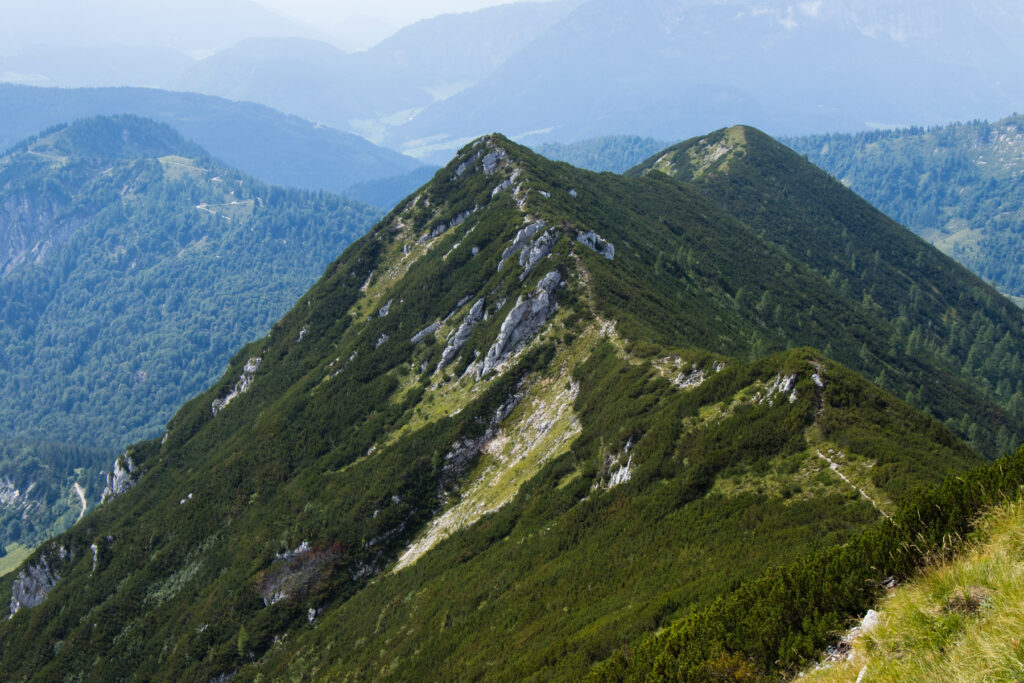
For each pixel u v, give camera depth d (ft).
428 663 286.25
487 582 316.19
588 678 160.86
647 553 262.47
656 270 626.23
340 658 342.03
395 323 581.12
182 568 486.38
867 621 96.63
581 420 388.57
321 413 539.29
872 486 234.58
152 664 425.28
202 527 499.51
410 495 424.05
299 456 513.45
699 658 127.24
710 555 236.43
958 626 78.74
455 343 515.91
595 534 297.33
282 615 404.77
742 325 641.40
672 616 200.75
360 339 585.22
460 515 398.21
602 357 419.54
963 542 94.73
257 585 425.69
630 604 232.73
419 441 449.48
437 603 326.24
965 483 101.71
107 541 543.80
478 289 549.13
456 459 433.48
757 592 130.11
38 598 572.92
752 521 243.60
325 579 408.26
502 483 397.39
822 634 105.40
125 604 473.26
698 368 362.53
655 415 342.23
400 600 354.33
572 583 274.57
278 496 486.38
